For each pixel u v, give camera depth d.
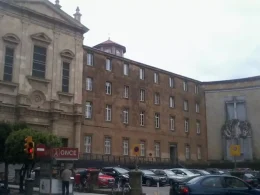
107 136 49.72
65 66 45.12
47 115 42.06
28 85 40.72
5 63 39.31
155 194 26.31
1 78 38.53
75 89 45.47
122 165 48.72
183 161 61.59
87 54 49.47
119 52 62.56
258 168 61.69
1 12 39.47
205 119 69.38
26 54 41.09
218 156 66.81
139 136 54.66
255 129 64.06
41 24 43.06
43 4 43.59
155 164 54.12
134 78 55.91
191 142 64.62
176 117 62.44
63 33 45.34
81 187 29.19
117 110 52.06
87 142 47.09
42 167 25.20
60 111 42.75
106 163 46.81
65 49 45.16
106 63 52.03
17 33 40.56
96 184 28.89
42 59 42.75
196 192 17.20
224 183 17.80
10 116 38.75
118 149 50.97
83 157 45.53
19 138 26.20
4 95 38.59
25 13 41.53
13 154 26.03
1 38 39.09
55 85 43.34
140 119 55.72
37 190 28.52
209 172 40.12
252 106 65.06
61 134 42.84
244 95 66.25
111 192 26.22
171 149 61.44
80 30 47.12
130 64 55.75
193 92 67.88
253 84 65.56
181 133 62.84
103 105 50.09
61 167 25.45
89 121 47.66
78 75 46.22
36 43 42.28
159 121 58.97
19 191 27.25
